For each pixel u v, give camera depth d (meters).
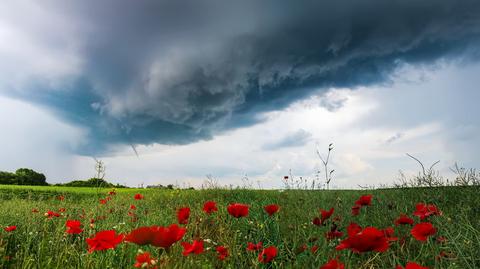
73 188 14.52
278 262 3.56
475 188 5.80
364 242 1.85
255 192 9.62
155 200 9.06
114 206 7.00
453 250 3.05
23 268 3.06
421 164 4.18
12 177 22.92
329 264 1.89
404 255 3.18
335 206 5.32
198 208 6.18
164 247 1.85
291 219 5.01
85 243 3.82
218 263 3.29
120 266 3.19
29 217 5.08
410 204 5.61
